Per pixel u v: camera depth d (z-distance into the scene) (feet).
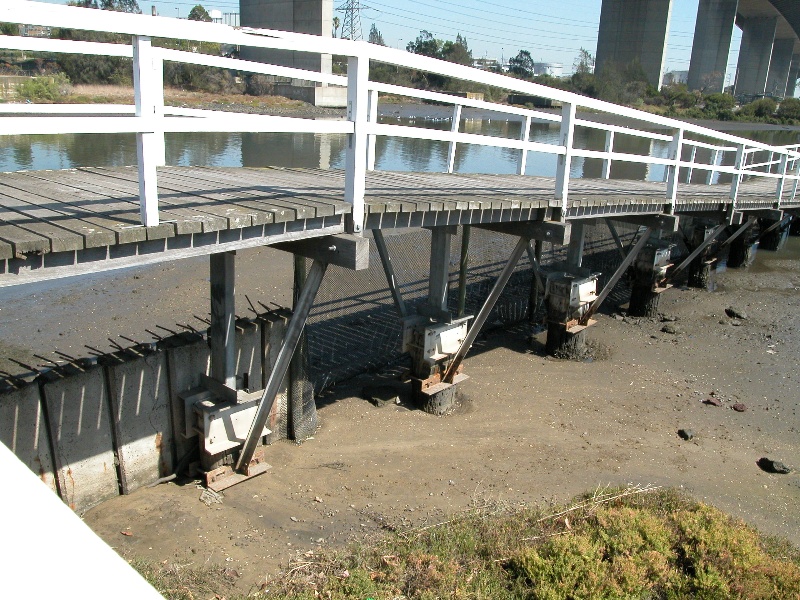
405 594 14.71
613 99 188.44
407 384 27.37
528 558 15.99
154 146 11.06
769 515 20.67
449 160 29.32
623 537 17.24
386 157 82.94
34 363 26.94
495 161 85.05
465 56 226.58
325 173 22.17
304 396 22.39
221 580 15.34
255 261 39.73
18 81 93.97
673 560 17.11
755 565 16.75
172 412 19.07
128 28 10.02
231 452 19.83
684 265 39.99
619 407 27.02
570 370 30.48
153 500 18.35
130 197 14.17
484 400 26.86
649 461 23.06
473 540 17.07
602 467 22.40
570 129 21.42
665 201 29.89
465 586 15.07
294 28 154.30
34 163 57.72
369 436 23.27
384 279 33.65
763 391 29.45
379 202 16.44
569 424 25.30
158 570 15.28
